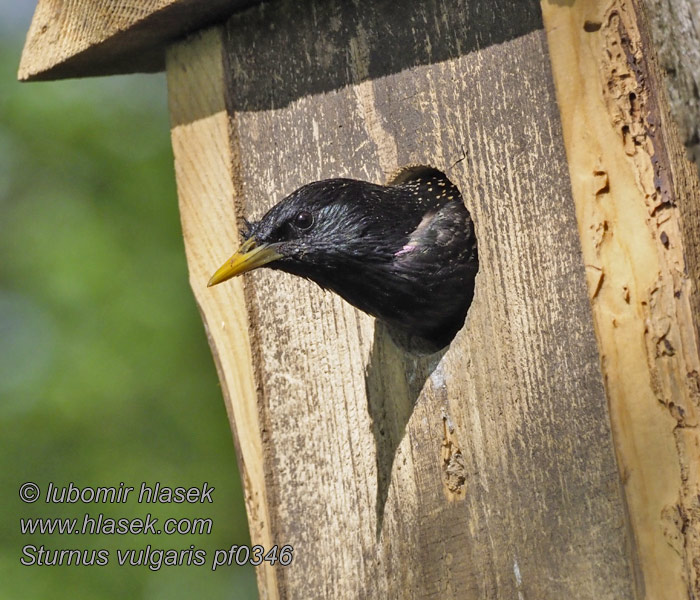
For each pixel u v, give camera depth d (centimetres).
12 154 1326
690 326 580
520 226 652
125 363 1240
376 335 733
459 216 730
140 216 1294
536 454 644
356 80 732
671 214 590
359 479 733
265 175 765
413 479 704
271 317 767
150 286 1262
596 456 620
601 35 607
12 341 1267
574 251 630
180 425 1242
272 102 762
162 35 786
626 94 602
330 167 744
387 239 718
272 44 761
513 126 657
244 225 767
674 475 577
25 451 1226
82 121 1324
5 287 1282
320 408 750
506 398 657
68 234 1281
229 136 771
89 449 1230
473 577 673
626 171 601
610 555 614
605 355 600
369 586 727
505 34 663
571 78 614
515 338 652
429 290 721
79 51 794
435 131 693
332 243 712
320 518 748
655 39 631
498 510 661
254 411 766
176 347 1247
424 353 743
